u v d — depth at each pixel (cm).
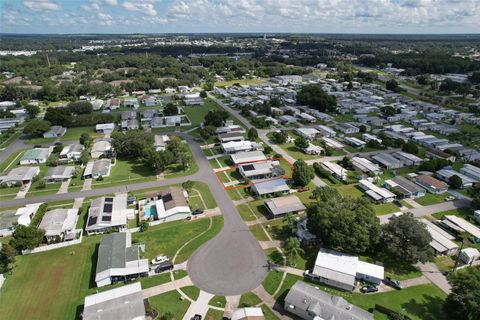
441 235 8581
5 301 6719
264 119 19175
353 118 19762
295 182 11456
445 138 16312
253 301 6694
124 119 19312
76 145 14738
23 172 12044
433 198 10706
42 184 11444
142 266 7331
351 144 15462
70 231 8875
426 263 7812
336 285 7062
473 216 9631
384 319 6272
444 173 11975
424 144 15400
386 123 18900
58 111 18162
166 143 14838
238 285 7112
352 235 7556
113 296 6475
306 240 8375
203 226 9194
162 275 7381
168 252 8144
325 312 6078
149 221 9425
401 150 14725
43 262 7819
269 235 8800
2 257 7381
